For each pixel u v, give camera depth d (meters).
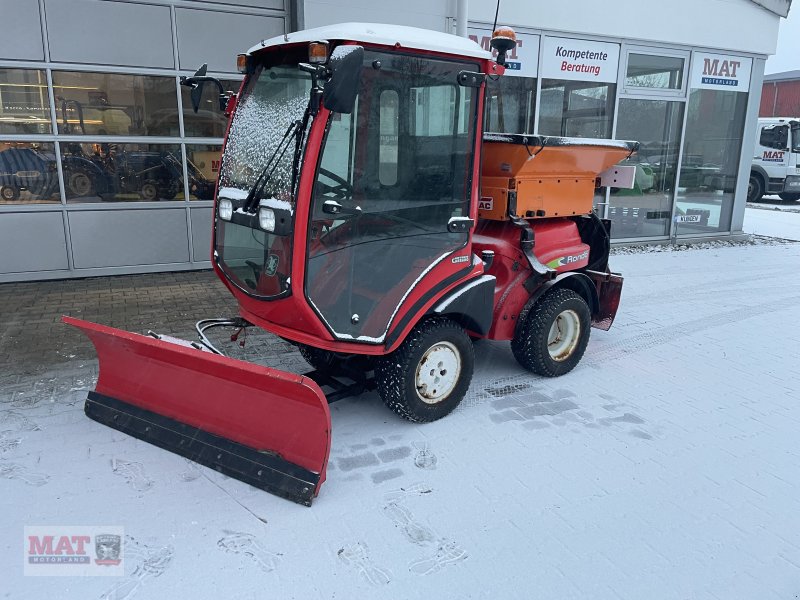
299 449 3.01
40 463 3.25
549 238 4.51
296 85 3.15
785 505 3.04
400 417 3.73
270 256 3.17
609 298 5.08
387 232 3.31
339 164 3.04
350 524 2.81
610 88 9.58
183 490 3.04
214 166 7.44
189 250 7.52
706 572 2.54
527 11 8.48
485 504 2.99
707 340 5.65
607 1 9.01
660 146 10.38
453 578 2.48
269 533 2.73
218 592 2.38
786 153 17.23
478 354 5.13
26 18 6.39
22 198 6.74
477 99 3.51
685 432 3.79
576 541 2.73
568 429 3.79
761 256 9.85
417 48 3.11
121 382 3.68
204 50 7.13
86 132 6.86
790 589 2.45
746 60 10.61
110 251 7.18
